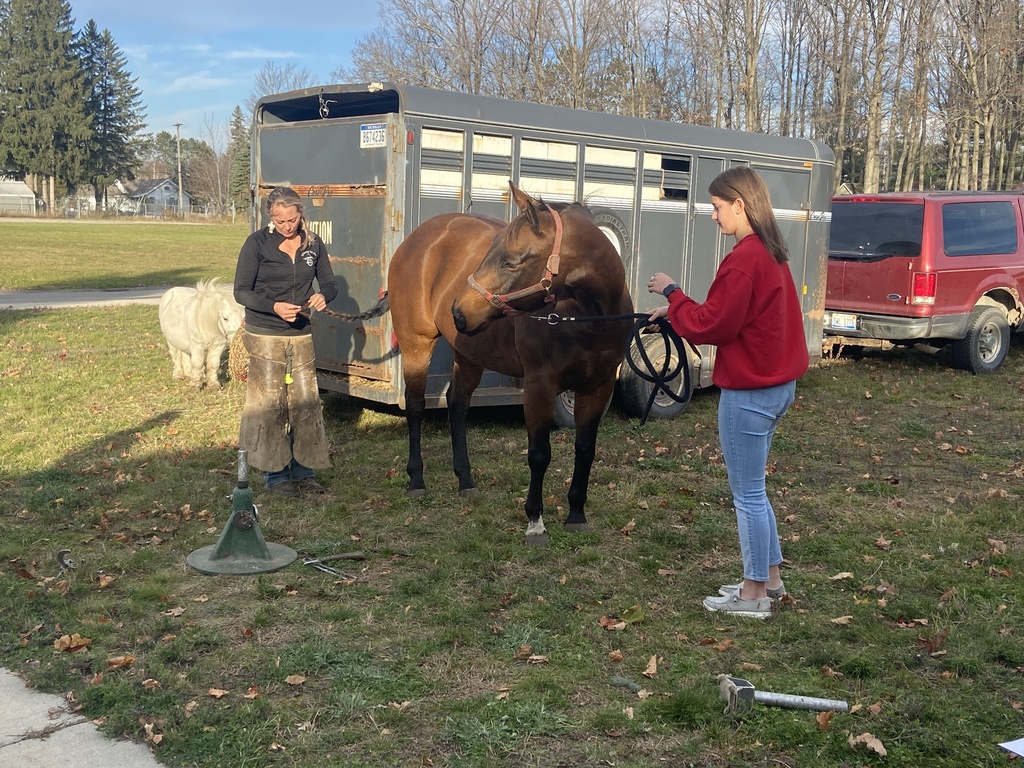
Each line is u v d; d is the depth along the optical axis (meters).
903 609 4.47
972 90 25.83
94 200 96.06
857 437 8.23
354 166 7.40
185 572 4.89
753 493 4.30
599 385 5.20
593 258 4.75
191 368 9.54
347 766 3.14
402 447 7.49
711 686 3.68
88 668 3.81
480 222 6.01
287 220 5.82
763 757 3.25
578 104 29.52
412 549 5.30
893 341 11.27
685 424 8.57
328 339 7.97
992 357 11.54
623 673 3.84
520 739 3.32
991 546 5.38
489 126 7.40
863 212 11.32
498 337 5.53
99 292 20.66
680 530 5.66
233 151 94.81
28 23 83.94
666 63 31.19
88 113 85.88
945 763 3.19
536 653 4.00
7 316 15.14
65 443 7.26
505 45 30.56
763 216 4.00
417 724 3.42
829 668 3.84
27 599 4.41
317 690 3.66
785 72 31.75
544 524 5.65
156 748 3.24
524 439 7.87
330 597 4.61
